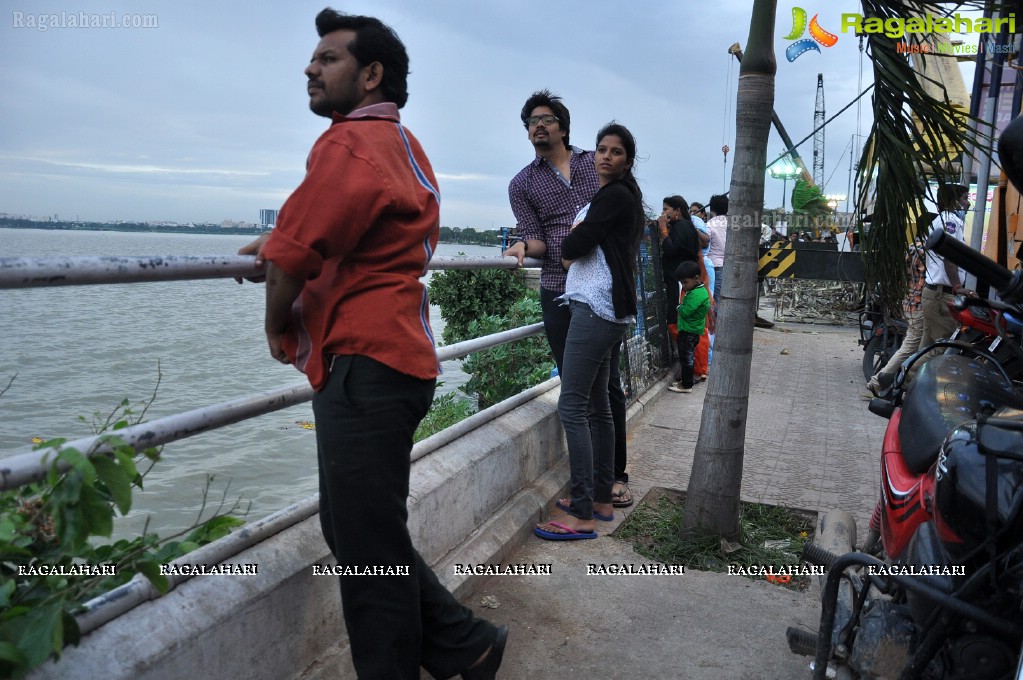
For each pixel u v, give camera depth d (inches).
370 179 74.3
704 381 316.5
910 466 95.2
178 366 334.6
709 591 139.4
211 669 83.3
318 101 84.5
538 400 181.8
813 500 182.4
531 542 155.9
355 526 82.4
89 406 251.3
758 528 168.1
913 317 268.7
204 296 634.8
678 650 120.0
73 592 75.1
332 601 102.0
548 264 167.5
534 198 166.1
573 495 160.4
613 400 178.1
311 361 81.1
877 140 155.8
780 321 538.3
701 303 290.0
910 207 154.9
